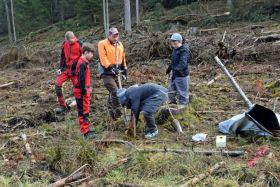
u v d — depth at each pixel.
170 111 8.32
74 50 9.20
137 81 12.83
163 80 12.85
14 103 11.05
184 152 6.61
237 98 10.38
